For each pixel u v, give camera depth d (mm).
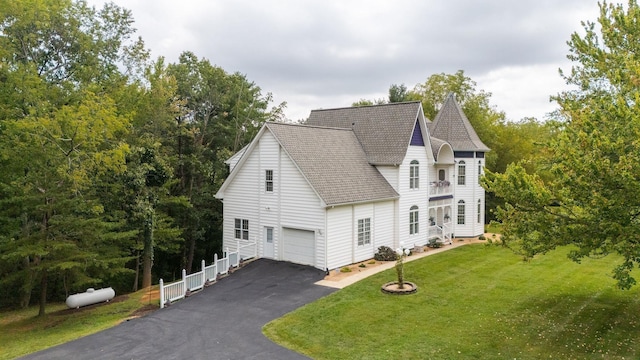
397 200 30453
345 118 35250
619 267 13961
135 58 33469
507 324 17188
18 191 21422
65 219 21281
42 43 28953
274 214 27969
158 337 16859
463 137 37875
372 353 14859
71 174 21672
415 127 32031
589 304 19406
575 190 13141
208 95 40188
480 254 30453
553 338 15781
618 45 17078
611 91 18469
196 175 37688
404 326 17156
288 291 22094
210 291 22797
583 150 13055
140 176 26875
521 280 23688
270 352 15156
